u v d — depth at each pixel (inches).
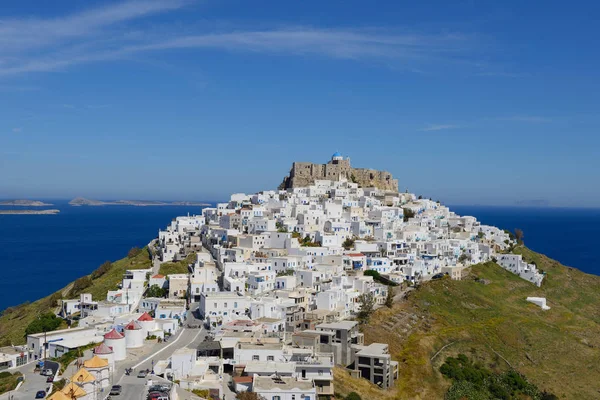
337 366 6555.1
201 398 4793.3
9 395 4857.3
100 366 5093.5
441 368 7327.8
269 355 5757.9
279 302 7642.7
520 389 7381.9
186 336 6742.1
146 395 4741.6
